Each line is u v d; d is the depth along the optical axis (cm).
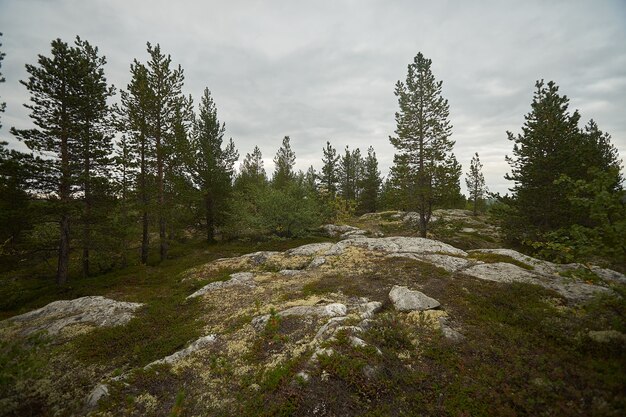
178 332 974
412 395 576
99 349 891
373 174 5409
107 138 1981
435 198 2459
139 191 2195
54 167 1689
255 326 927
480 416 520
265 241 2869
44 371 777
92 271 2162
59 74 1752
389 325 834
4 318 1306
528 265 1362
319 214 3269
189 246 2975
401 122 2525
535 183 2055
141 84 2119
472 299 1009
